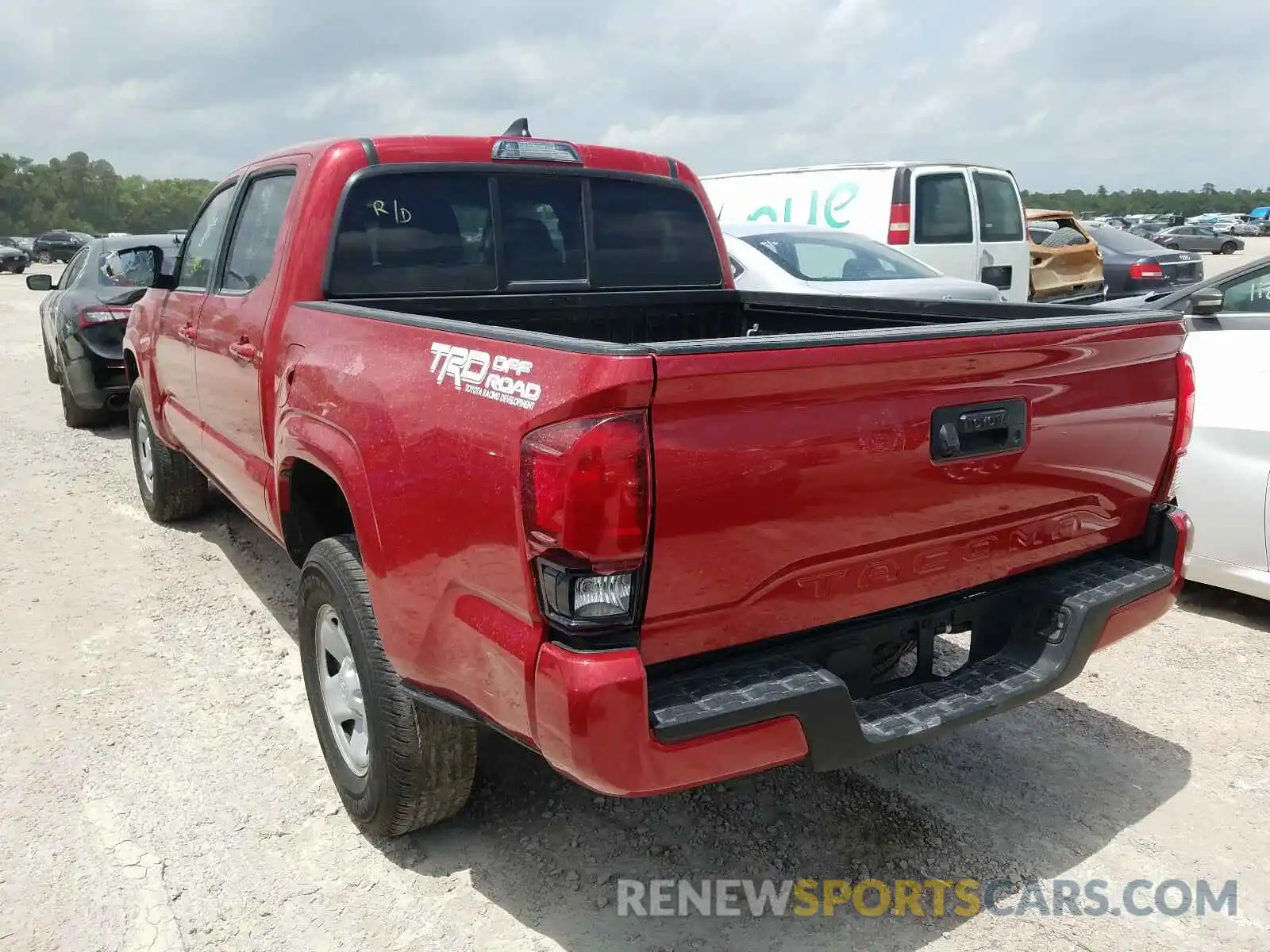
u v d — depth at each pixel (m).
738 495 2.18
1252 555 4.54
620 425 2.02
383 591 2.68
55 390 11.35
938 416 2.46
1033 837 3.13
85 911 2.78
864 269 7.41
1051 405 2.67
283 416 3.34
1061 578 2.90
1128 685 4.14
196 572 5.33
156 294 5.39
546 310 4.09
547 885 2.90
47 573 5.30
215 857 3.01
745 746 2.21
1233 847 3.08
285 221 3.68
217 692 4.02
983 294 7.30
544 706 2.14
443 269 3.85
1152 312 2.93
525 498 2.13
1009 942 2.67
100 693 3.99
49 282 8.28
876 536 2.43
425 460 2.46
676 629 2.21
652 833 3.14
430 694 2.65
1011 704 2.64
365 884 2.90
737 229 7.62
